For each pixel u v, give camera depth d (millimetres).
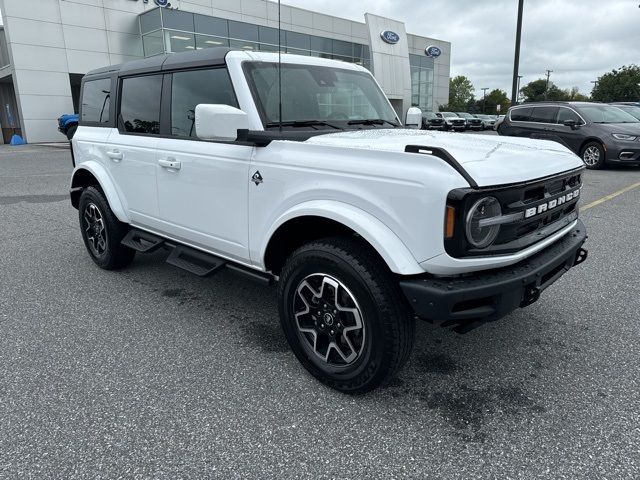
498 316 2424
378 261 2469
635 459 2209
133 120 4109
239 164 3047
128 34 25672
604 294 4125
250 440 2352
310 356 2828
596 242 5664
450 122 32406
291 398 2695
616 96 57688
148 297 4141
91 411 2564
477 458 2232
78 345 3293
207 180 3303
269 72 3330
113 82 4336
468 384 2834
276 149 2844
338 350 2680
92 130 4660
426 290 2266
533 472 2143
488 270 2434
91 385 2807
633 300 3996
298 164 2703
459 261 2234
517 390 2768
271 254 3021
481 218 2270
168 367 3016
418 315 2332
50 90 24109
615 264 4879
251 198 3004
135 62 4156
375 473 2145
